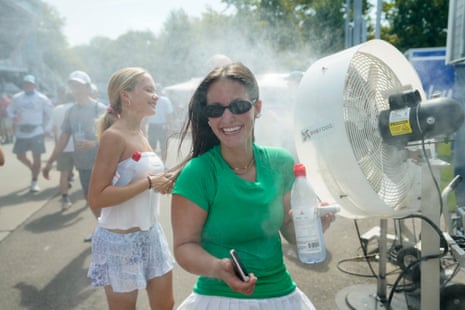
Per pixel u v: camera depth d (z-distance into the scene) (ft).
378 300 10.25
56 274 12.83
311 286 11.53
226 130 4.93
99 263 7.45
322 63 6.73
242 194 4.95
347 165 6.16
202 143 5.52
